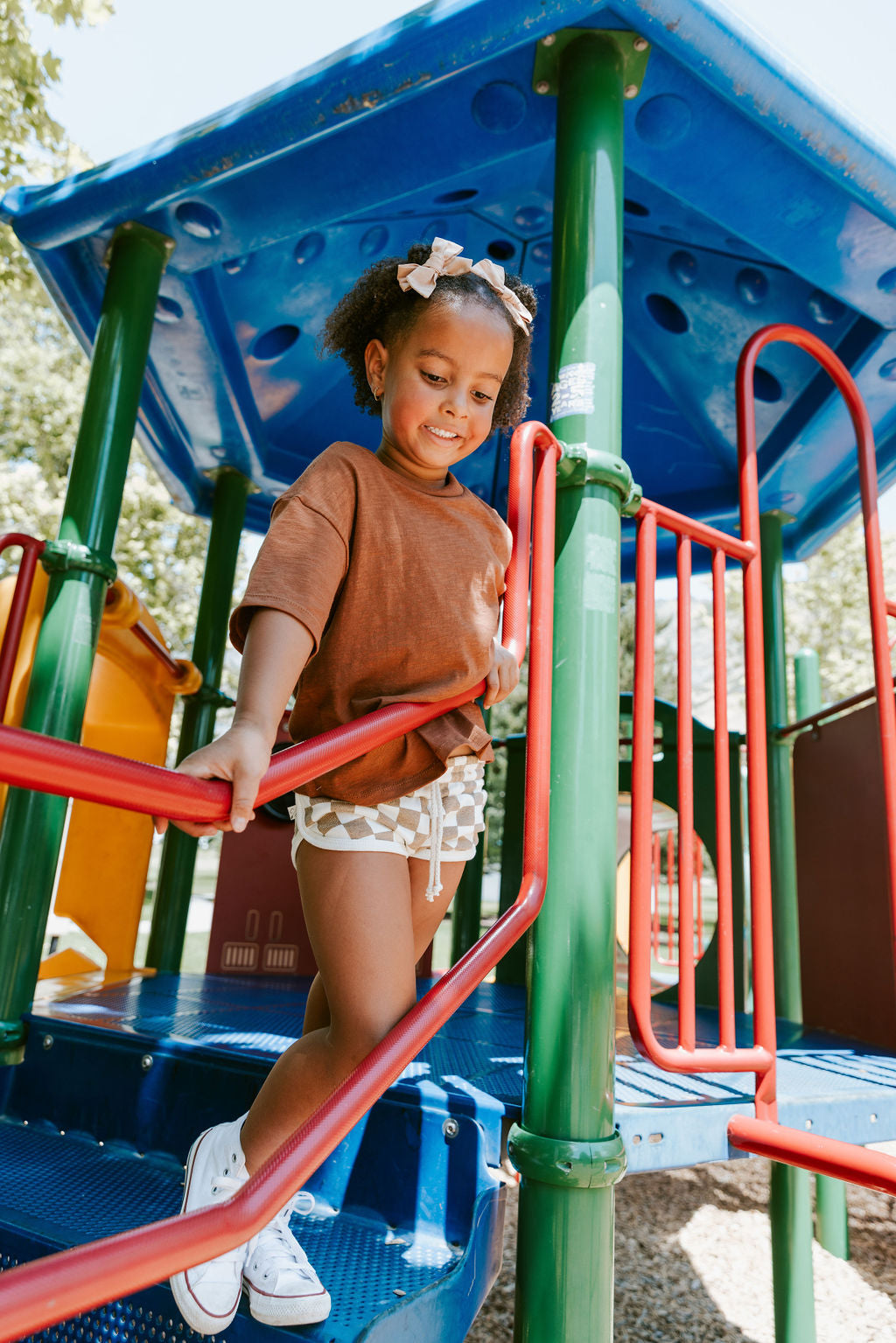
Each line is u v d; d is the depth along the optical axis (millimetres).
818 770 3658
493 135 2127
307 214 2385
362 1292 1175
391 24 1911
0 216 2445
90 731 3531
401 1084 1569
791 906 3619
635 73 1906
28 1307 563
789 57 1916
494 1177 1425
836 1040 3107
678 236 2846
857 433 2221
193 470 3859
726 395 3420
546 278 3264
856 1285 3588
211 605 3844
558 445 1562
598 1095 1386
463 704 1202
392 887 1094
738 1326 3180
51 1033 1937
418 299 1247
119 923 3504
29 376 10430
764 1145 1622
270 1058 1679
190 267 2586
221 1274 1046
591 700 1498
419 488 1251
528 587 1482
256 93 2080
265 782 831
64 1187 1526
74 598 2232
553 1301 1290
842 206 2221
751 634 1928
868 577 2137
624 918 5633
